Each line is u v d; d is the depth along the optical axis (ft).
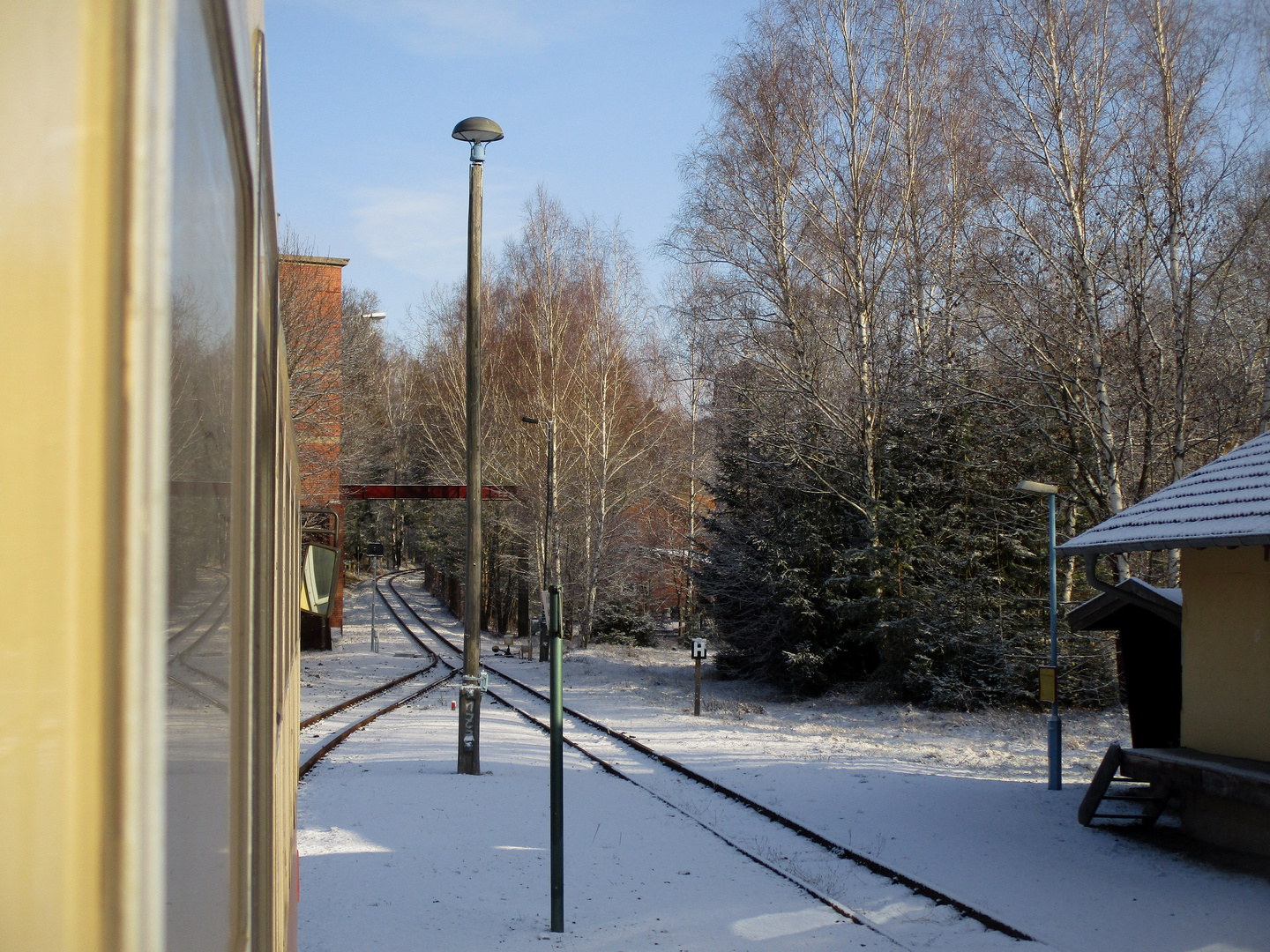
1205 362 63.41
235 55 4.07
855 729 65.57
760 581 93.20
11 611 2.19
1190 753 33.14
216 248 3.72
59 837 2.20
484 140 51.34
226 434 4.20
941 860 30.53
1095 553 34.76
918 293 80.84
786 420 88.63
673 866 30.07
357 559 289.53
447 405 160.25
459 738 45.96
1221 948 22.57
